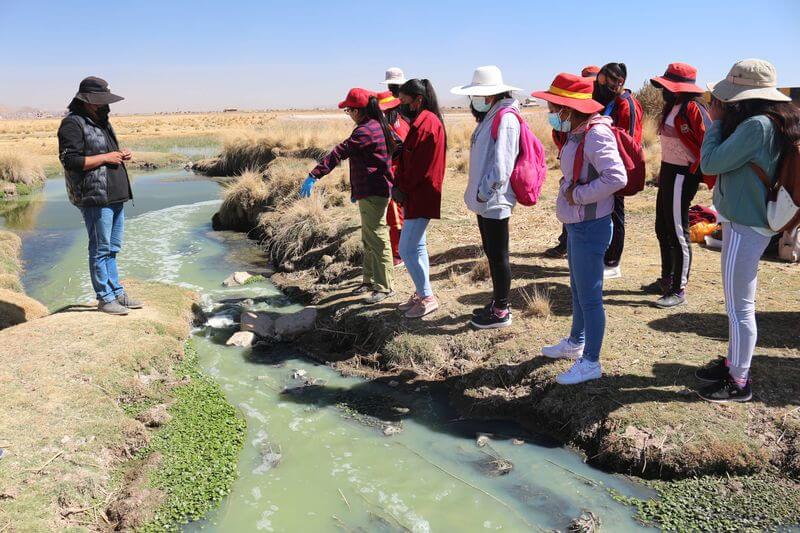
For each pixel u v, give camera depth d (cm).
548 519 355
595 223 399
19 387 455
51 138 4022
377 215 625
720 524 331
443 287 666
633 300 571
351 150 587
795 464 356
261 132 2072
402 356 554
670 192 508
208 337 649
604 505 361
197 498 380
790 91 810
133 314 621
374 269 652
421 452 431
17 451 384
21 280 870
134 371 523
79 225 1279
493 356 514
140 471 400
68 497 363
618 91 539
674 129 494
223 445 437
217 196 1639
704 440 376
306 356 602
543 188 1098
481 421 465
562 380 442
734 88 347
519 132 468
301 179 1180
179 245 1078
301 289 779
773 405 394
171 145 3638
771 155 335
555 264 695
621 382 436
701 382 425
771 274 604
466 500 377
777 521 328
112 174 574
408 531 351
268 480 402
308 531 353
